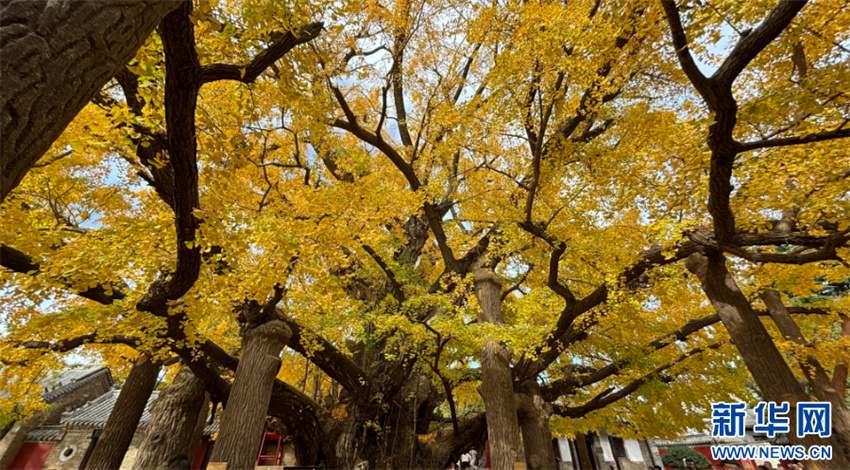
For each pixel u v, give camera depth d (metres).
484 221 7.92
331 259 4.94
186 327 4.49
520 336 5.50
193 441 8.93
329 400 9.84
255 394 5.23
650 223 4.82
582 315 6.86
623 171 4.99
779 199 4.51
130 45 1.54
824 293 14.02
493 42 6.23
